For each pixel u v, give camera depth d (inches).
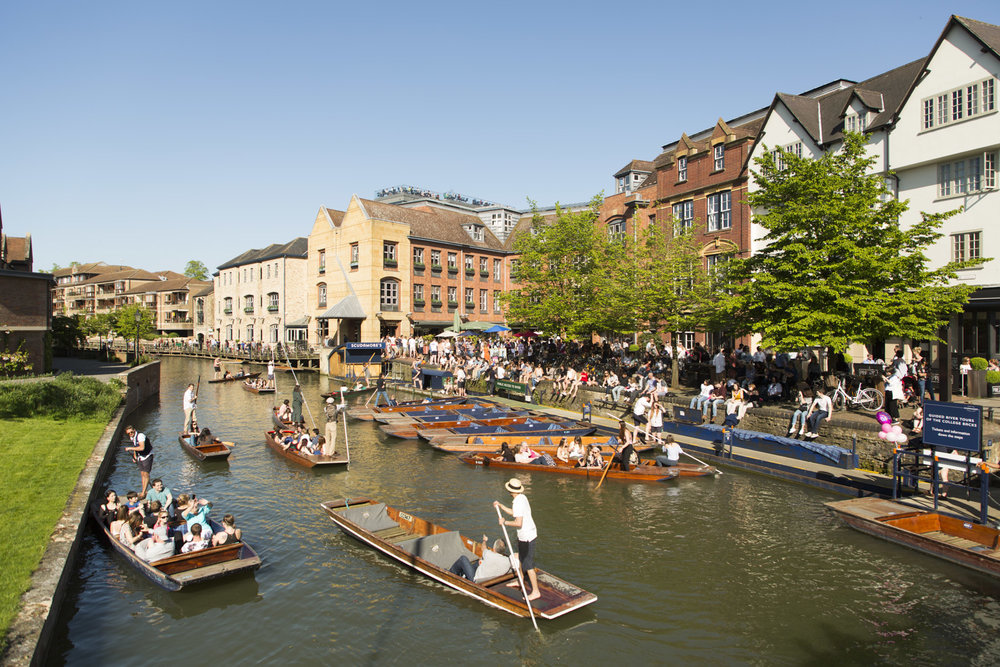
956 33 842.8
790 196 756.6
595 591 407.5
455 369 1343.5
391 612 378.9
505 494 615.8
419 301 1910.7
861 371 785.6
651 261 1033.5
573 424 889.5
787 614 377.7
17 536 394.9
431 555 436.8
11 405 740.0
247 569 413.4
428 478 675.4
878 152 949.8
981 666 324.5
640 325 1060.5
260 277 2458.2
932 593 399.9
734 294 908.6
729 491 615.2
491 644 346.0
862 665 325.7
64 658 327.9
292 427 862.5
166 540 416.5
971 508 498.6
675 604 390.0
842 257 706.8
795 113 1071.0
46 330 1066.7
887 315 669.3
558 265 1243.2
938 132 864.3
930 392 715.4
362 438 892.0
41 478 512.7
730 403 771.4
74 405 797.9
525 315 1275.8
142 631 357.4
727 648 342.6
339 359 1733.5
